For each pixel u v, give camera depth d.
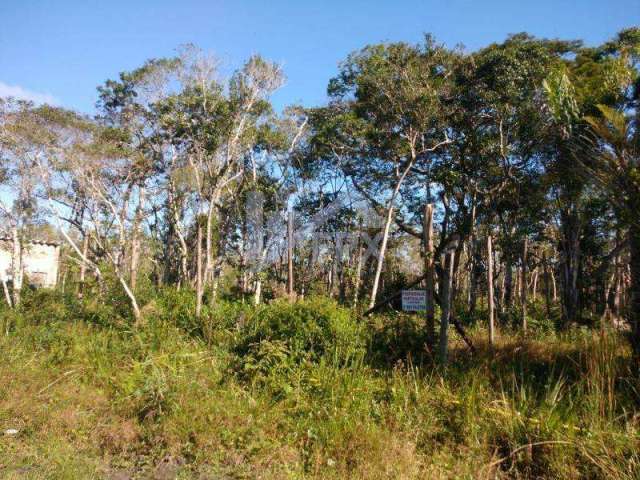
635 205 6.98
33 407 7.01
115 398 7.28
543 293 31.33
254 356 8.44
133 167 16.80
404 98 18.03
